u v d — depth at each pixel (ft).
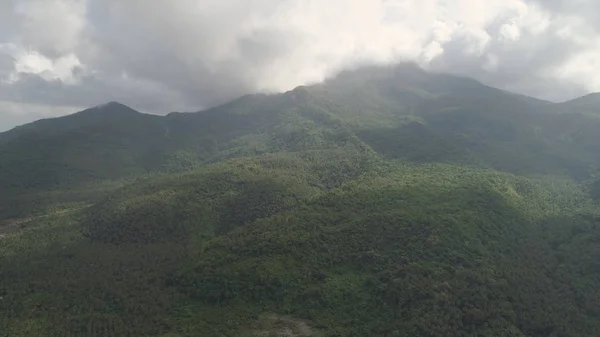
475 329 407.44
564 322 438.40
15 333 419.54
